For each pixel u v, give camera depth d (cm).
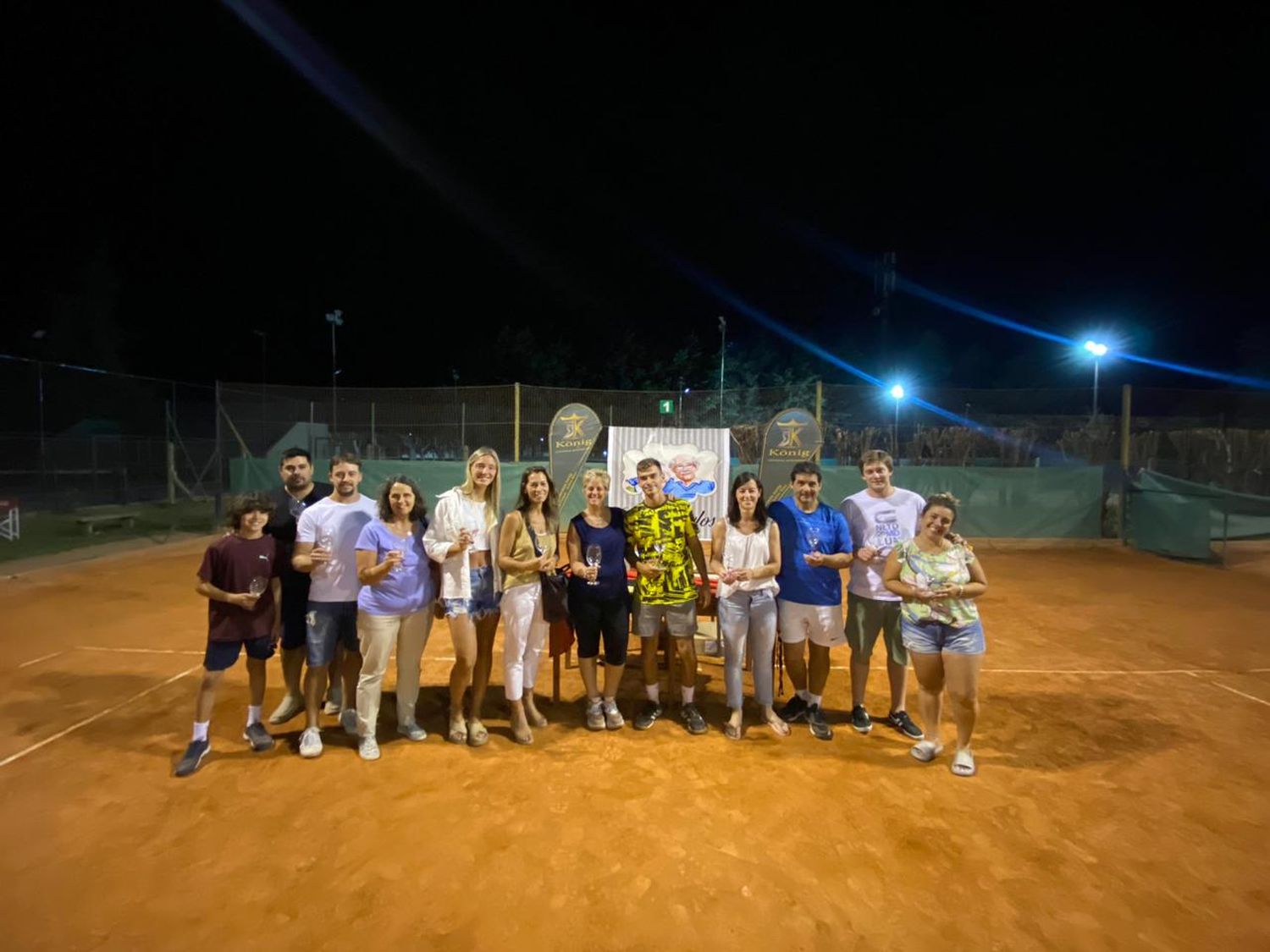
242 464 1512
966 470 1408
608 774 429
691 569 502
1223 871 339
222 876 323
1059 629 779
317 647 444
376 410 1659
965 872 336
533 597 472
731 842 357
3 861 333
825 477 1384
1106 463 1526
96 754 446
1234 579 1063
